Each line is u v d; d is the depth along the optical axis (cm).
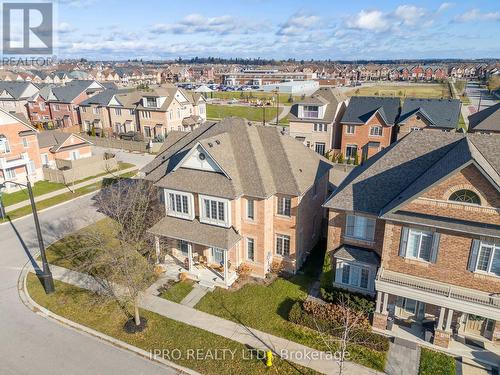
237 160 2995
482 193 2047
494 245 2073
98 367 2128
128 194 3722
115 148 7281
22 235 3744
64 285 2894
